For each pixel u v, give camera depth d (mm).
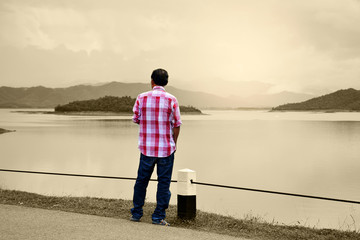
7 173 26453
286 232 5586
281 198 20156
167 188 5406
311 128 142125
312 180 34625
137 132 108000
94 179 23672
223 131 124438
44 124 157000
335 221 14633
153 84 5453
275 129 136750
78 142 75812
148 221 5602
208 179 34938
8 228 4879
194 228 5445
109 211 6293
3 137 86500
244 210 16391
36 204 6762
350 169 43062
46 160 46500
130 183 21734
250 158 54625
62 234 4645
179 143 80812
